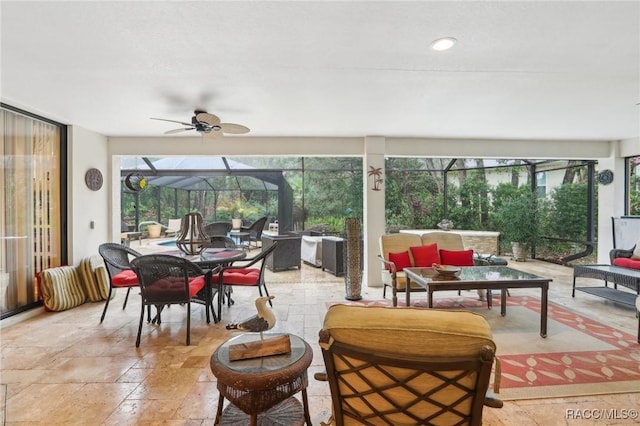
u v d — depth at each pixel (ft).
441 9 6.11
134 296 15.17
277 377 4.92
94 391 7.21
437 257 14.07
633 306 12.35
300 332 10.60
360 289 14.56
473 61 8.41
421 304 13.74
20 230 12.25
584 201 21.77
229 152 17.29
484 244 23.20
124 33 6.89
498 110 12.73
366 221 17.44
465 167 27.04
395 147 17.78
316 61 8.36
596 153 18.70
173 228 33.53
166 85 9.93
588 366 8.20
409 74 9.24
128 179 21.22
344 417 4.09
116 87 10.06
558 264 22.56
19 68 8.63
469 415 3.60
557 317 11.94
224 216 35.19
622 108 12.48
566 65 8.66
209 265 11.49
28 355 8.99
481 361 3.21
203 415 6.37
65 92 10.48
